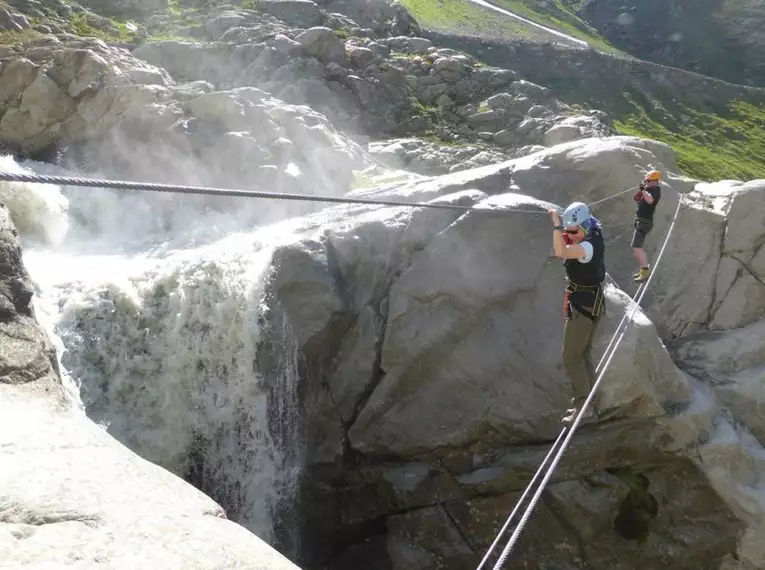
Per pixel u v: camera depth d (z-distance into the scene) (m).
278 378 12.16
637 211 12.13
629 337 10.78
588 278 7.23
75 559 3.82
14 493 4.36
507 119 26.53
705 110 45.69
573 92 39.72
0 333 6.68
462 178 14.02
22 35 21.91
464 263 11.84
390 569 12.06
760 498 10.75
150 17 27.25
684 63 61.69
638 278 12.18
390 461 12.15
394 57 28.48
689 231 13.15
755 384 11.88
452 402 11.66
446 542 11.72
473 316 11.69
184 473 12.30
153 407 12.15
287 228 14.23
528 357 11.42
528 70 39.19
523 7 61.03
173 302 12.45
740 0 65.62
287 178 17.58
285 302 12.14
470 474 11.66
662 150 15.64
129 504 4.59
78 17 25.33
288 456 12.29
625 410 10.90
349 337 12.31
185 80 23.86
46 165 18.75
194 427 12.28
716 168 37.72
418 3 47.19
